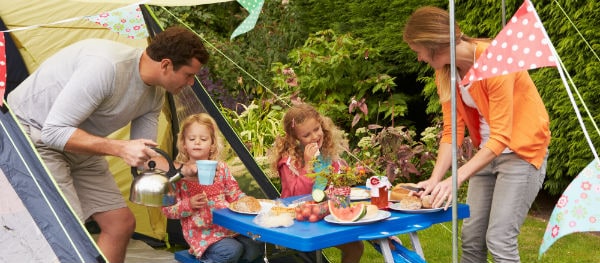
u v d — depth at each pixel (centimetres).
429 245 428
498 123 249
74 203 272
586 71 459
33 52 379
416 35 251
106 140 251
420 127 649
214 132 304
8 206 209
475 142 279
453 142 206
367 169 353
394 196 269
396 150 492
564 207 196
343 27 643
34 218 208
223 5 733
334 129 321
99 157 293
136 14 312
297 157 318
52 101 263
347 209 238
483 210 278
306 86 575
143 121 291
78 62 261
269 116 527
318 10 673
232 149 379
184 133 301
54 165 266
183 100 395
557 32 482
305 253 347
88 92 251
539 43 187
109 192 294
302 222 241
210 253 288
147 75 268
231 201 308
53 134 247
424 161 497
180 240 411
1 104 218
